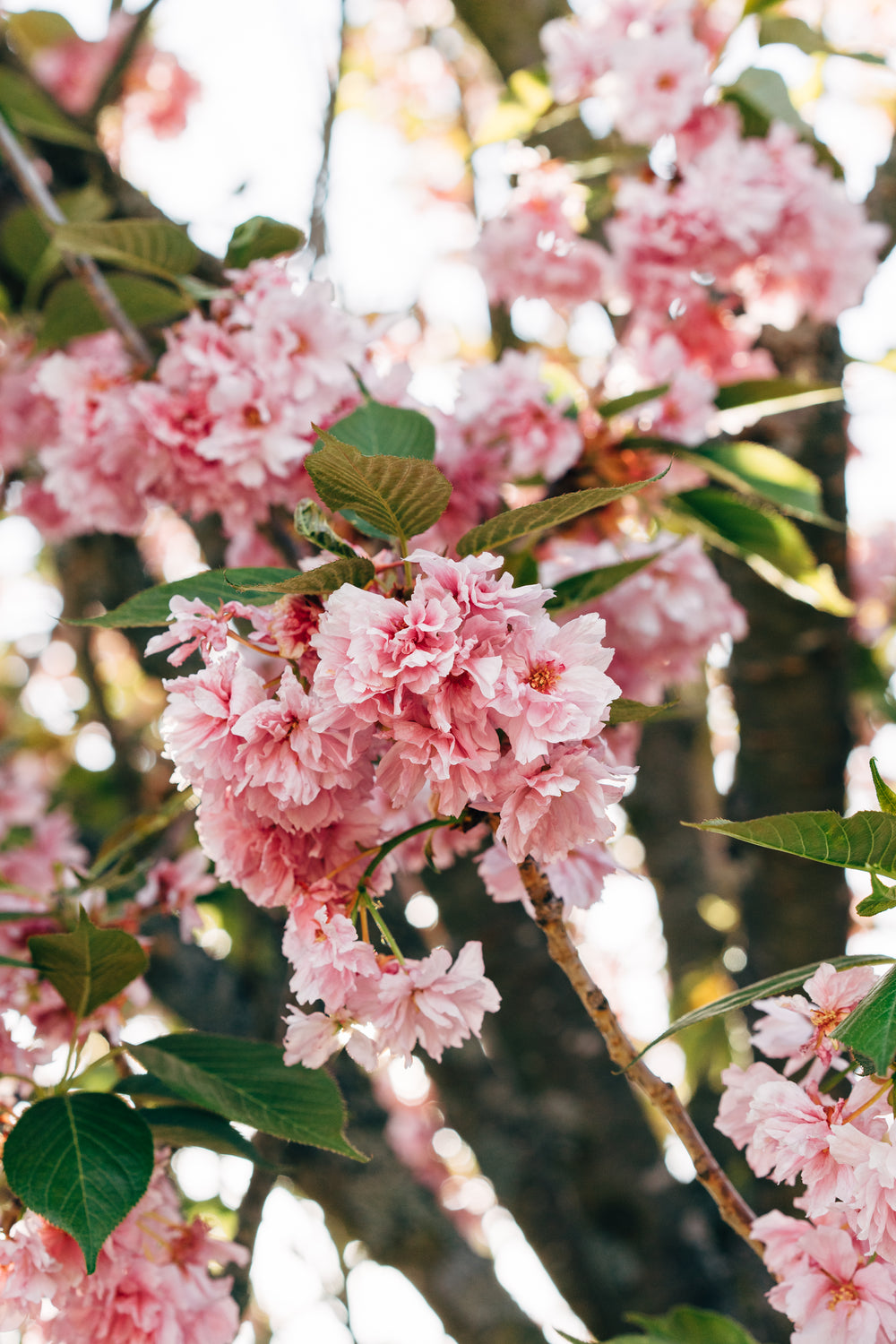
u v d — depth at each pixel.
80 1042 1.27
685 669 1.45
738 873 1.78
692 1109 2.05
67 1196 1.12
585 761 1.05
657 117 1.58
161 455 1.35
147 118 2.88
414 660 1.03
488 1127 1.66
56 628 2.68
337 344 1.33
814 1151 1.05
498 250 1.71
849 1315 1.07
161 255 1.39
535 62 2.08
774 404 1.52
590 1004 1.12
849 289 1.58
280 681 1.09
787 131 1.56
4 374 1.79
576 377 1.55
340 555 1.10
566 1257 1.60
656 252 1.54
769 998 1.13
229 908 1.81
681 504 1.46
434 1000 1.08
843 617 1.74
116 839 1.46
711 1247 1.63
